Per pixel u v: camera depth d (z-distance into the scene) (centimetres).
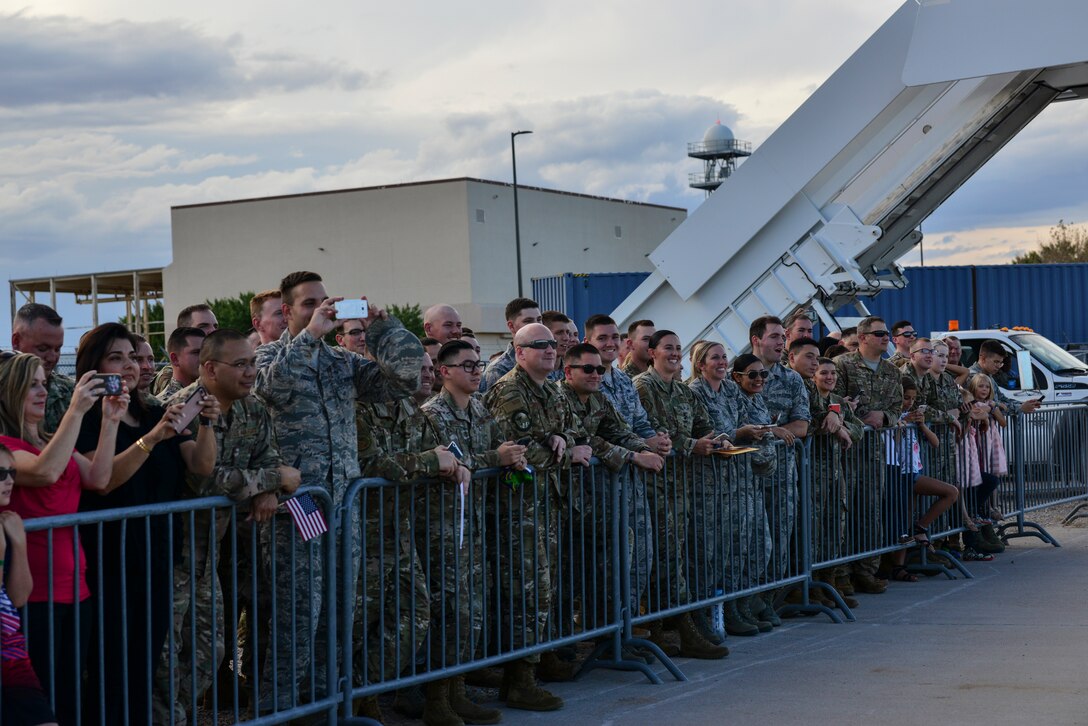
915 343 953
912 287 2406
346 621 502
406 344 512
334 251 6016
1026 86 1148
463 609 546
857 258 1270
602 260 6600
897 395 900
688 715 548
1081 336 2369
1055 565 967
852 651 677
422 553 547
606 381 676
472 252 5762
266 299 650
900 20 1138
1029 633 707
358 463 522
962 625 741
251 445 477
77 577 407
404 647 525
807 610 786
